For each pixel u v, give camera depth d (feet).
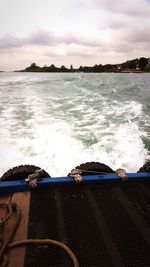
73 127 27.14
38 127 27.09
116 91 67.36
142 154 20.20
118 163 18.63
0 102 44.96
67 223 8.32
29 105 41.34
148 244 7.56
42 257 7.02
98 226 8.23
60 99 48.80
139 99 51.39
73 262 6.82
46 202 9.31
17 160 18.66
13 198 9.48
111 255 7.20
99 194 9.84
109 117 32.53
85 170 11.93
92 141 22.52
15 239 7.63
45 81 109.50
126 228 8.15
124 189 10.18
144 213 8.86
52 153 19.89
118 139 23.18
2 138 23.17
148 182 10.68
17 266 6.73
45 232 7.93
